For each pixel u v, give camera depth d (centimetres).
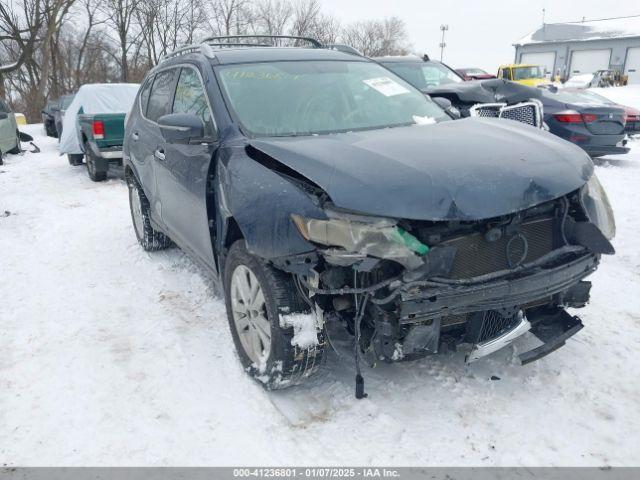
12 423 289
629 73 4944
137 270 516
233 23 4216
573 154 314
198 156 365
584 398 295
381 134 332
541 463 251
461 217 252
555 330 311
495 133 333
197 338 376
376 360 280
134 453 265
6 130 1294
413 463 254
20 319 414
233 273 326
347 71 422
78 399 308
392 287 255
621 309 397
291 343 283
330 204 263
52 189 936
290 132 349
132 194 580
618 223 597
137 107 558
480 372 321
